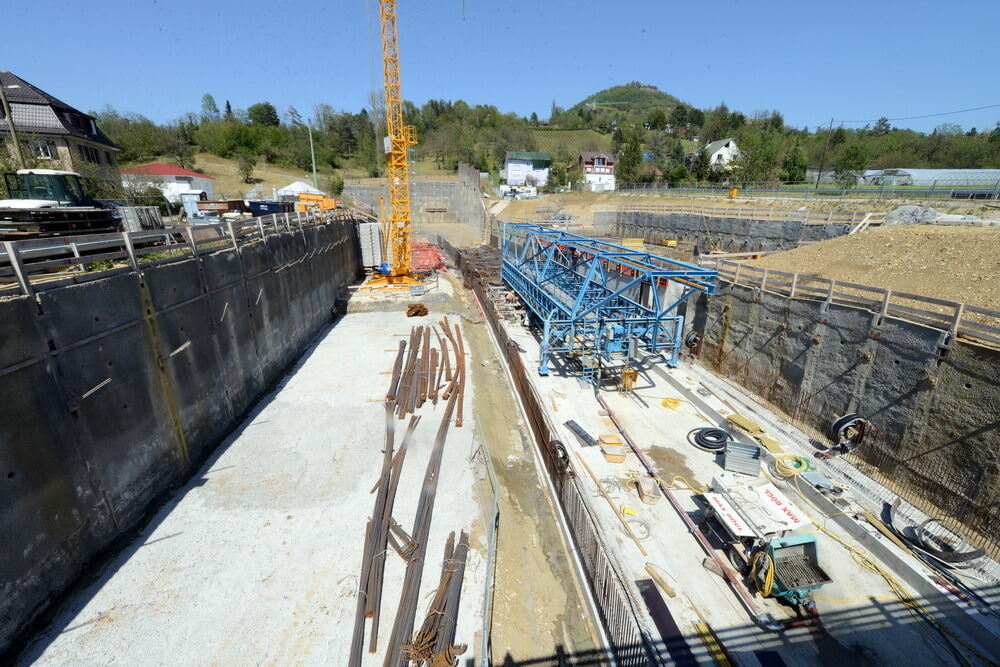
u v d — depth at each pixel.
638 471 12.88
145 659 7.43
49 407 8.32
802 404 14.94
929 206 28.42
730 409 15.93
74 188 17.83
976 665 7.94
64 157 36.72
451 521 10.60
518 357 18.22
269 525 10.35
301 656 7.53
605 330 17.98
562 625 8.95
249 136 88.06
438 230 62.84
